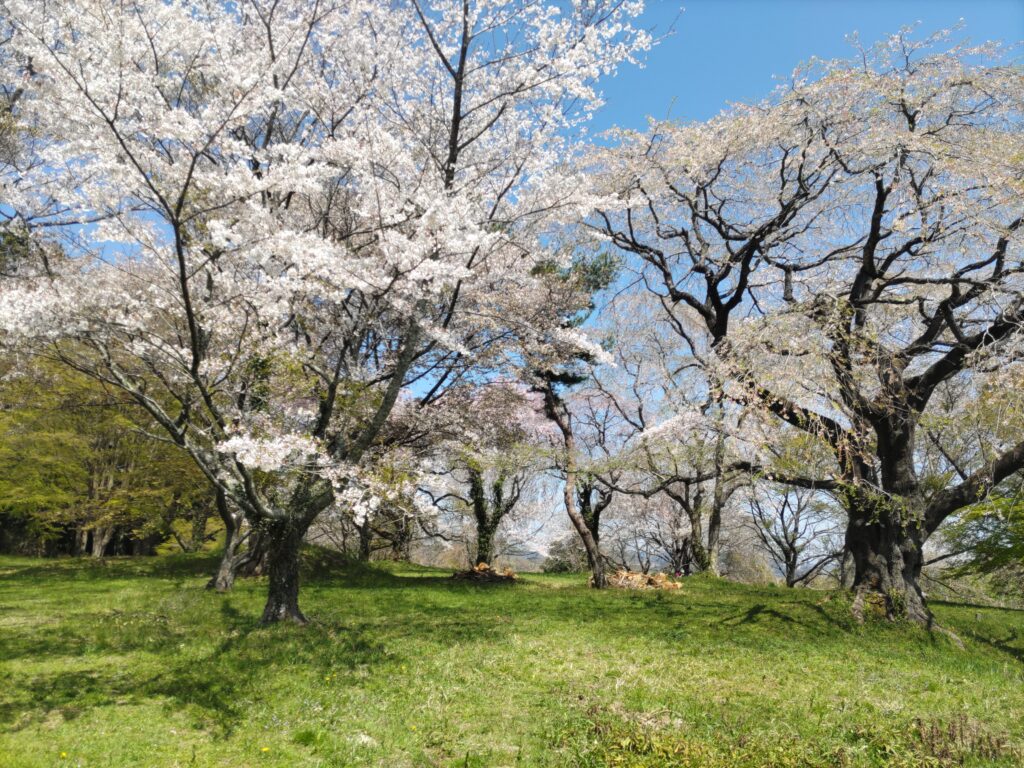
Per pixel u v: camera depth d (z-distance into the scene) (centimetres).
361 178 943
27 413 1553
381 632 980
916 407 1235
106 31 671
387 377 1385
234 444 769
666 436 1497
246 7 1096
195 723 566
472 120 1120
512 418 2152
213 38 726
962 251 1186
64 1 676
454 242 832
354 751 513
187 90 923
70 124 772
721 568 3128
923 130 1129
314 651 809
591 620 1169
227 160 1018
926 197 1180
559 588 1759
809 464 1271
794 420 1199
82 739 520
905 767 480
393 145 925
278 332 1009
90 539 2612
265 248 728
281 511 968
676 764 473
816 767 475
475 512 2244
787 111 1235
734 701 662
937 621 1238
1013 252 1071
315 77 1098
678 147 1391
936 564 2583
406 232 977
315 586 1550
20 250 945
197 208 770
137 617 1009
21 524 2525
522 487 2402
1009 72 1102
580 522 1834
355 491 874
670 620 1171
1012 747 534
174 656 777
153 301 837
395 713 600
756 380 1112
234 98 741
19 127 951
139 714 581
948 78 1134
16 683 660
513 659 827
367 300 1021
